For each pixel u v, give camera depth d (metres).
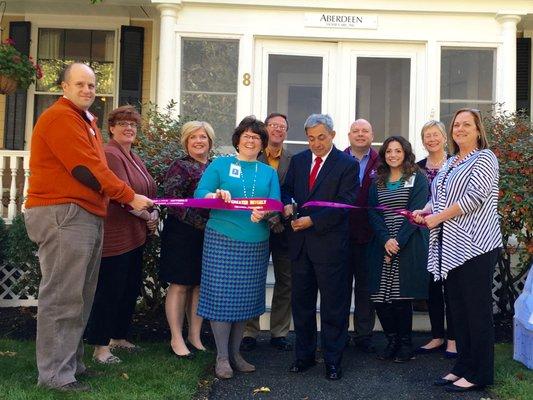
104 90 8.95
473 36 7.70
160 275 5.00
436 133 5.35
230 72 7.72
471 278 4.20
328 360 4.59
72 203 4.00
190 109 7.70
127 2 7.93
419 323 6.09
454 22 7.71
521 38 8.86
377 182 5.07
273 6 7.62
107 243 4.68
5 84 7.63
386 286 4.93
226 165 4.62
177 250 4.90
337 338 4.61
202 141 5.00
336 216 4.49
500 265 6.45
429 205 4.73
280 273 5.38
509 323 6.25
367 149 5.43
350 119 7.84
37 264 6.54
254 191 4.59
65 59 8.92
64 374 4.07
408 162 4.99
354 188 4.58
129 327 5.46
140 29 8.78
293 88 7.86
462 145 4.34
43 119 3.98
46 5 8.47
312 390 4.34
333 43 7.83
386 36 7.70
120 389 4.10
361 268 5.30
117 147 4.82
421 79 7.81
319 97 7.88
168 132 6.03
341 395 4.25
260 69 7.81
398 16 7.71
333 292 4.56
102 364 4.66
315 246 4.55
